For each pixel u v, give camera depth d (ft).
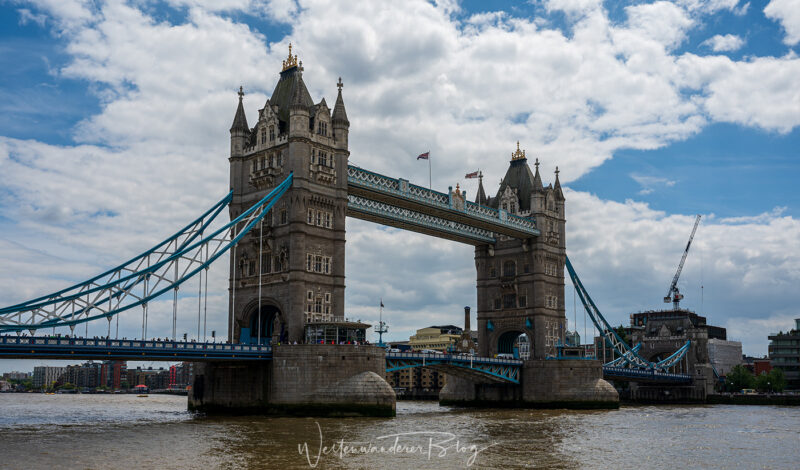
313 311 339.36
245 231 323.16
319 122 356.18
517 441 232.32
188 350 284.82
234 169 366.43
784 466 192.75
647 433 269.44
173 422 281.33
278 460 180.65
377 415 300.81
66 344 254.88
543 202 489.26
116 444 208.54
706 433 274.77
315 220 346.74
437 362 376.48
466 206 431.43
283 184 339.57
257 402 316.81
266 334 364.79
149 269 300.61
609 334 550.36
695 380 589.32
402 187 394.93
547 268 488.02
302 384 305.73
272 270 346.13
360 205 382.01
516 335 500.74
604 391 435.12
